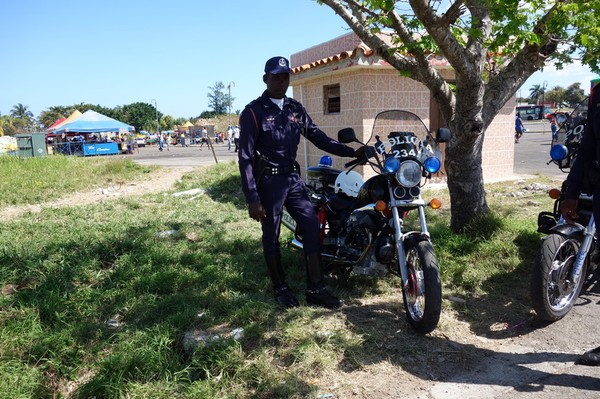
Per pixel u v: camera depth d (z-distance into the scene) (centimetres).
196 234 611
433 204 356
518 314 381
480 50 471
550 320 363
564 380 291
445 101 518
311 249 386
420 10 409
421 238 345
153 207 845
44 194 1025
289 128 382
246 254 516
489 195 859
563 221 402
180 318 355
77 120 3002
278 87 371
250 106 374
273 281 401
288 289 401
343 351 317
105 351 330
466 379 293
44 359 318
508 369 304
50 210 816
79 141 3166
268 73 368
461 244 493
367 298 409
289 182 385
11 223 691
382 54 508
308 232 386
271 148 378
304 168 1100
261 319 355
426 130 395
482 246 486
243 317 358
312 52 1159
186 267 475
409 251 356
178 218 720
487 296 411
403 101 907
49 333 348
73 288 429
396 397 275
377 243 372
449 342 335
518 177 1067
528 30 442
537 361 313
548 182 992
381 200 367
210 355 306
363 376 295
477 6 439
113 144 3222
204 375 300
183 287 429
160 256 493
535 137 2941
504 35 408
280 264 400
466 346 332
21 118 9600
